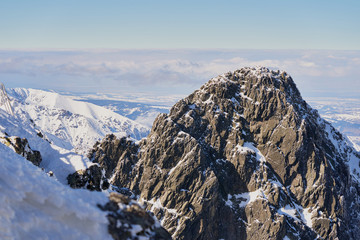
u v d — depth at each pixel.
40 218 16.75
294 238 133.50
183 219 133.88
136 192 144.38
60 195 18.12
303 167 150.75
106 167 149.75
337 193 148.38
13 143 54.25
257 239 134.50
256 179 146.25
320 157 152.00
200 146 145.12
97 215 18.28
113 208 19.55
